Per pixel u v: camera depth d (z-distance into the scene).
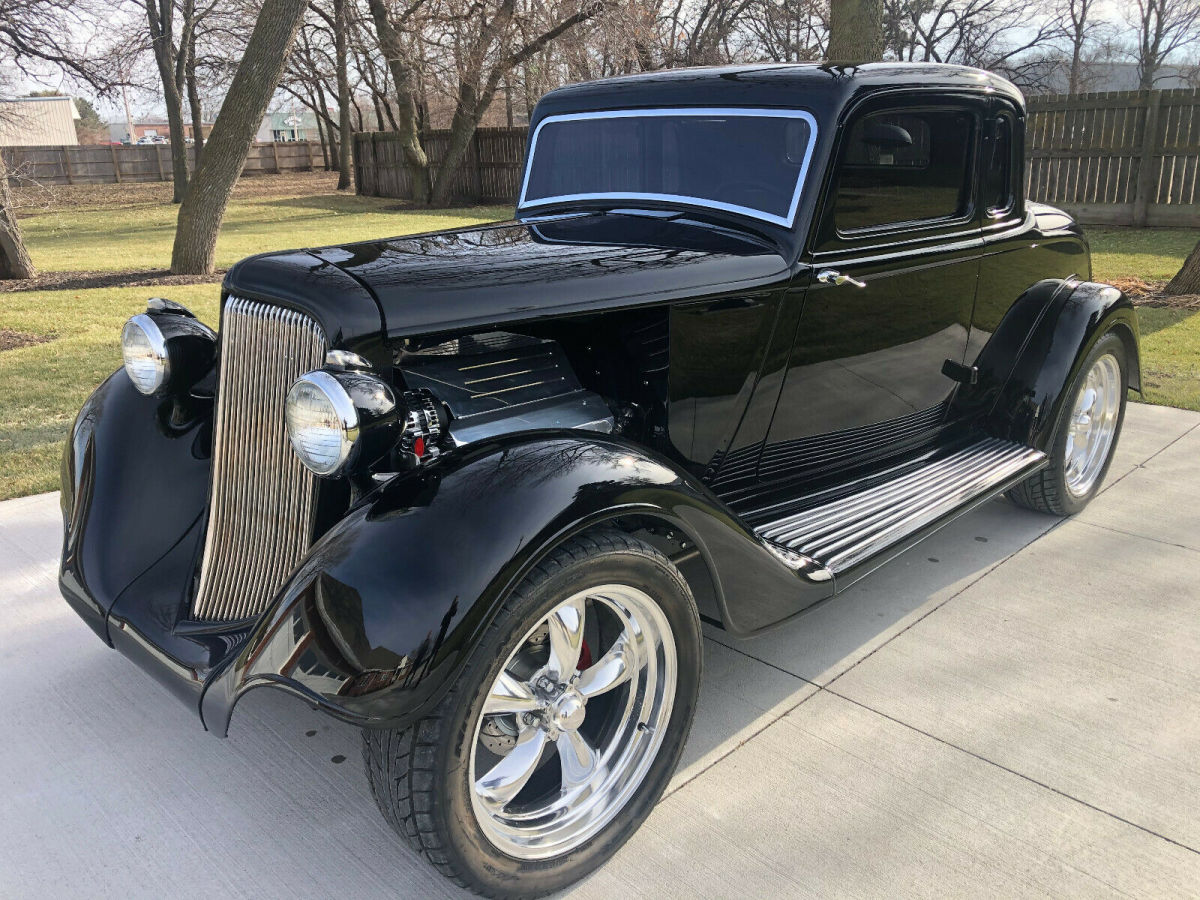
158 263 13.33
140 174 36.66
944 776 2.50
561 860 2.11
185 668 2.26
